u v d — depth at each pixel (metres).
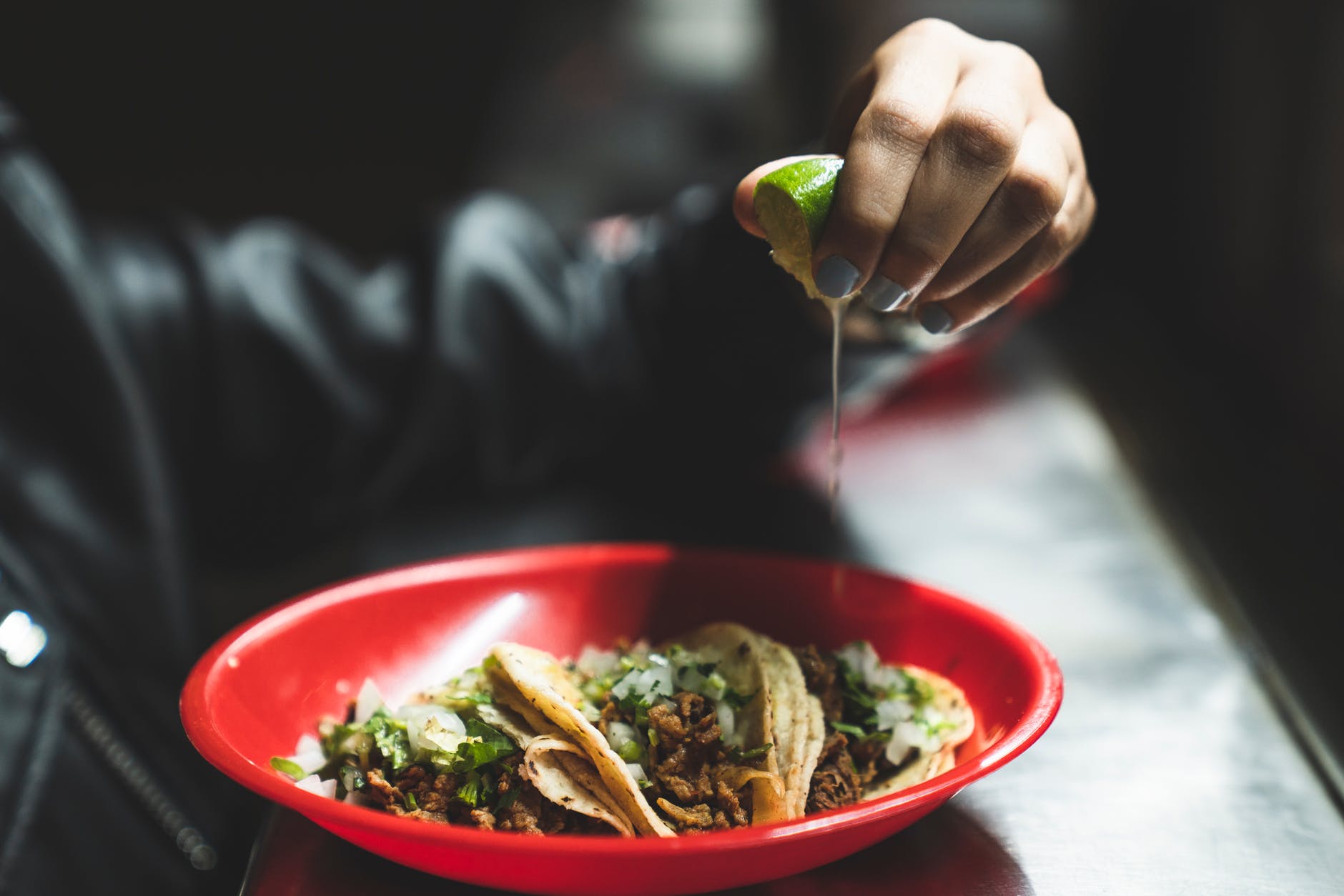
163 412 0.94
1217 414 1.21
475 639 0.65
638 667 0.60
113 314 0.89
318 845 0.57
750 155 2.03
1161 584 0.80
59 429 0.83
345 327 0.98
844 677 0.61
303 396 0.95
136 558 0.83
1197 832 0.57
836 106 0.63
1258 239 1.33
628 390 1.06
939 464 1.05
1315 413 1.11
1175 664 0.71
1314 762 0.62
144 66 2.33
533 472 1.05
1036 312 1.61
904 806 0.50
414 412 0.98
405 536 0.95
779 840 0.49
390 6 2.35
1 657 0.74
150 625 0.82
